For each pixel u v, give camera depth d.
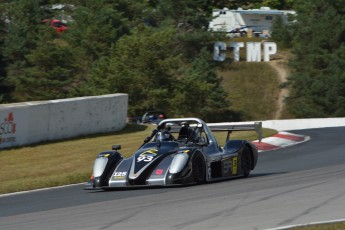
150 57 158.38
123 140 67.00
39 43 178.75
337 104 191.25
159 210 27.67
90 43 181.62
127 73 154.00
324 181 35.09
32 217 28.59
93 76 160.88
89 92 154.88
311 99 194.38
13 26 198.75
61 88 170.88
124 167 36.50
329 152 58.81
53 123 66.00
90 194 36.31
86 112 70.56
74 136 68.81
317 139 77.00
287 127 111.50
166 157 36.50
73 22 196.88
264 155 60.38
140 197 32.59
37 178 45.94
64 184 44.28
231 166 39.94
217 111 194.12
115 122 75.31
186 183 35.44
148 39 161.62
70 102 68.19
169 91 162.75
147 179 35.25
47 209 31.27
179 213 26.61
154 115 128.38
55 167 51.12
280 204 27.64
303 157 55.69
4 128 59.91
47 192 40.16
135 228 23.92
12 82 174.62
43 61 173.50
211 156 38.22
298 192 31.03
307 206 26.84
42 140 64.69
